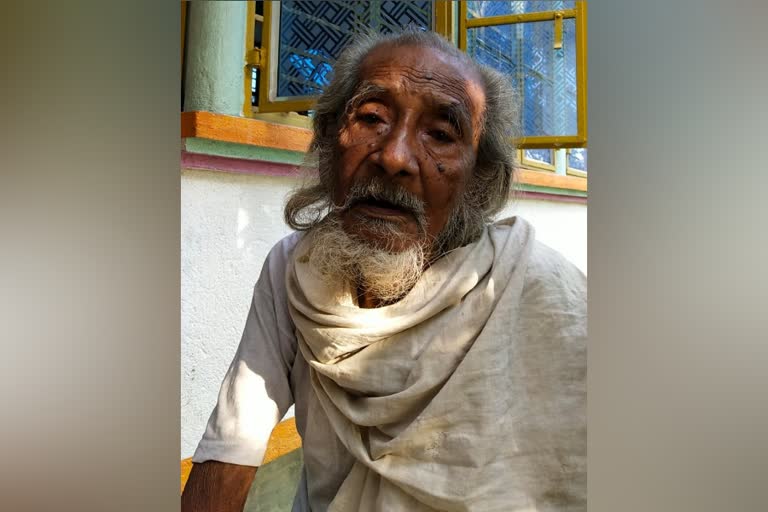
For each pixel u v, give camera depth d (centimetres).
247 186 162
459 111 83
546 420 81
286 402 96
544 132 182
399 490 80
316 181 102
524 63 182
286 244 104
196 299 150
